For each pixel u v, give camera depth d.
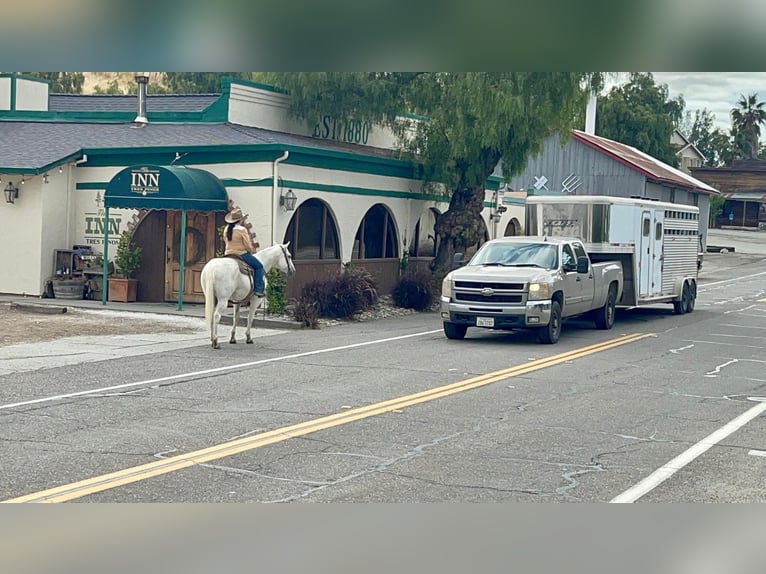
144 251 25.95
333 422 11.45
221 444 10.16
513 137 28.39
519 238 21.75
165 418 11.49
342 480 8.84
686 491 8.75
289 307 23.81
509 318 19.56
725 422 12.13
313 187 25.70
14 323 20.81
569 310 20.94
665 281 26.89
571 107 28.06
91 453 9.64
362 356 17.41
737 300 33.75
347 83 29.36
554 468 9.50
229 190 24.64
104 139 26.78
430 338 20.58
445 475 9.12
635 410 12.80
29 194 25.73
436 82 28.75
